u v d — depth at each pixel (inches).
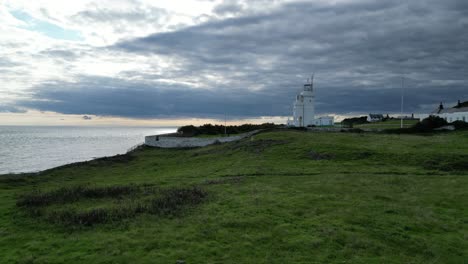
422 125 2439.7
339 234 532.7
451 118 3223.4
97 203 738.8
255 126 3737.7
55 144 4805.6
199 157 1772.9
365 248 489.1
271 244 495.2
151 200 738.8
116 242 492.7
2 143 4749.0
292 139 1801.2
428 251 489.7
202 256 452.4
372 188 864.3
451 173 1064.8
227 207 678.5
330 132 2306.8
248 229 552.4
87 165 1739.7
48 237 521.7
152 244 486.6
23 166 2283.5
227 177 1080.8
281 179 1000.2
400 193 816.3
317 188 863.7
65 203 741.9
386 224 587.2
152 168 1610.5
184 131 3604.8
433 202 745.0
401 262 452.8
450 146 1513.3
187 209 664.4
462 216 653.3
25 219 616.7
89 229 556.1
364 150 1393.9
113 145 4662.9
